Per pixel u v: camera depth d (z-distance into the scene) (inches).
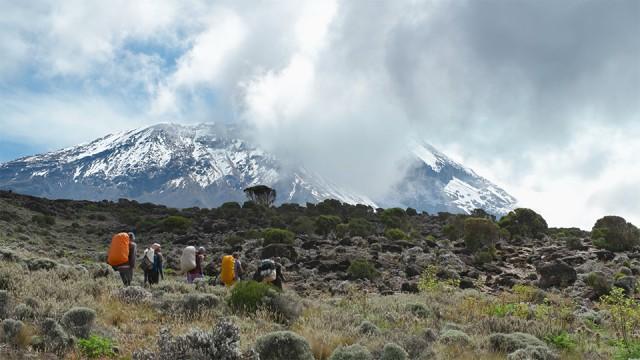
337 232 1718.8
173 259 1346.0
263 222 2044.8
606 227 1551.4
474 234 1435.8
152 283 768.3
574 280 1010.1
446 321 611.2
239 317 546.3
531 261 1321.4
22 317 431.2
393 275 1138.0
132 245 690.8
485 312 650.8
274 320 547.8
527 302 772.0
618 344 515.8
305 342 382.3
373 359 392.5
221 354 315.6
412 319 589.9
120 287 626.8
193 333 319.3
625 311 566.6
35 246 1397.6
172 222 1935.3
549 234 1851.6
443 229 1888.5
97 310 502.3
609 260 1254.9
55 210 2234.3
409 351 427.8
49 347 375.2
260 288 583.2
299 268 1224.8
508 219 1865.2
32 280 557.9
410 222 2149.4
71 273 677.3
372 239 1589.6
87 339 401.1
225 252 1465.3
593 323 632.4
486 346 472.4
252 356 327.0
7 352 358.6
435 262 1253.7
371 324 494.3
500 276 1136.2
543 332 552.4
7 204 2094.0
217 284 889.5
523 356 417.7
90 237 1815.9
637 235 1407.5
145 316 516.1
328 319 535.5
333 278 1112.2
